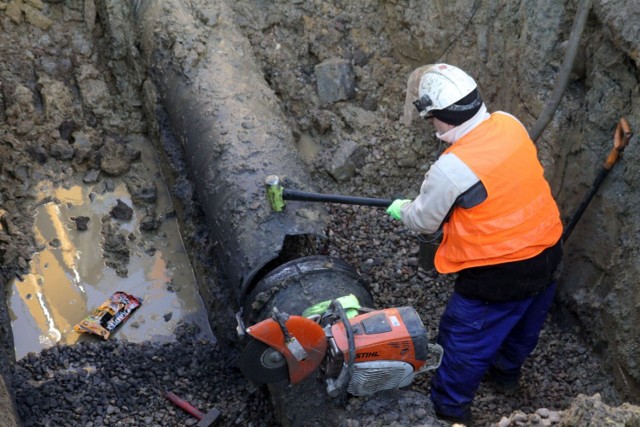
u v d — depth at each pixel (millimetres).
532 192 3418
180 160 4992
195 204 4855
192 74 4844
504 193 3338
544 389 4133
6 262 4766
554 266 3586
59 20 5383
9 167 4996
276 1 5488
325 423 3430
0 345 4281
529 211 3408
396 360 3273
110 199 5113
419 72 3916
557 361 4250
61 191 5059
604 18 3891
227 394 4238
